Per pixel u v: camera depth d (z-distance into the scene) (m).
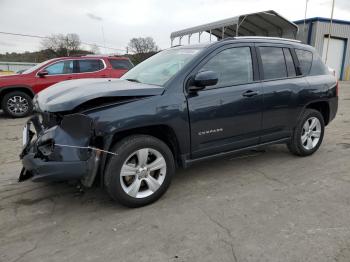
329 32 22.31
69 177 3.12
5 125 8.12
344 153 5.38
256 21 18.75
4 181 4.33
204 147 3.88
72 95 3.31
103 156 3.21
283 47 4.73
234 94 3.99
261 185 4.09
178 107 3.55
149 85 3.66
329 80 5.22
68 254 2.73
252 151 5.52
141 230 3.08
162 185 3.62
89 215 3.39
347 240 2.85
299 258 2.61
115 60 10.69
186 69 3.72
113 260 2.65
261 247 2.77
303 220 3.20
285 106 4.59
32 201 3.73
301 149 5.04
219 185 4.11
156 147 3.50
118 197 3.35
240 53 4.19
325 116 5.43
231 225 3.14
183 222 3.21
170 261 2.62
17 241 2.94
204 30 19.89
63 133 3.15
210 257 2.65
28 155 3.32
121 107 3.25
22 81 9.13
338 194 3.79
